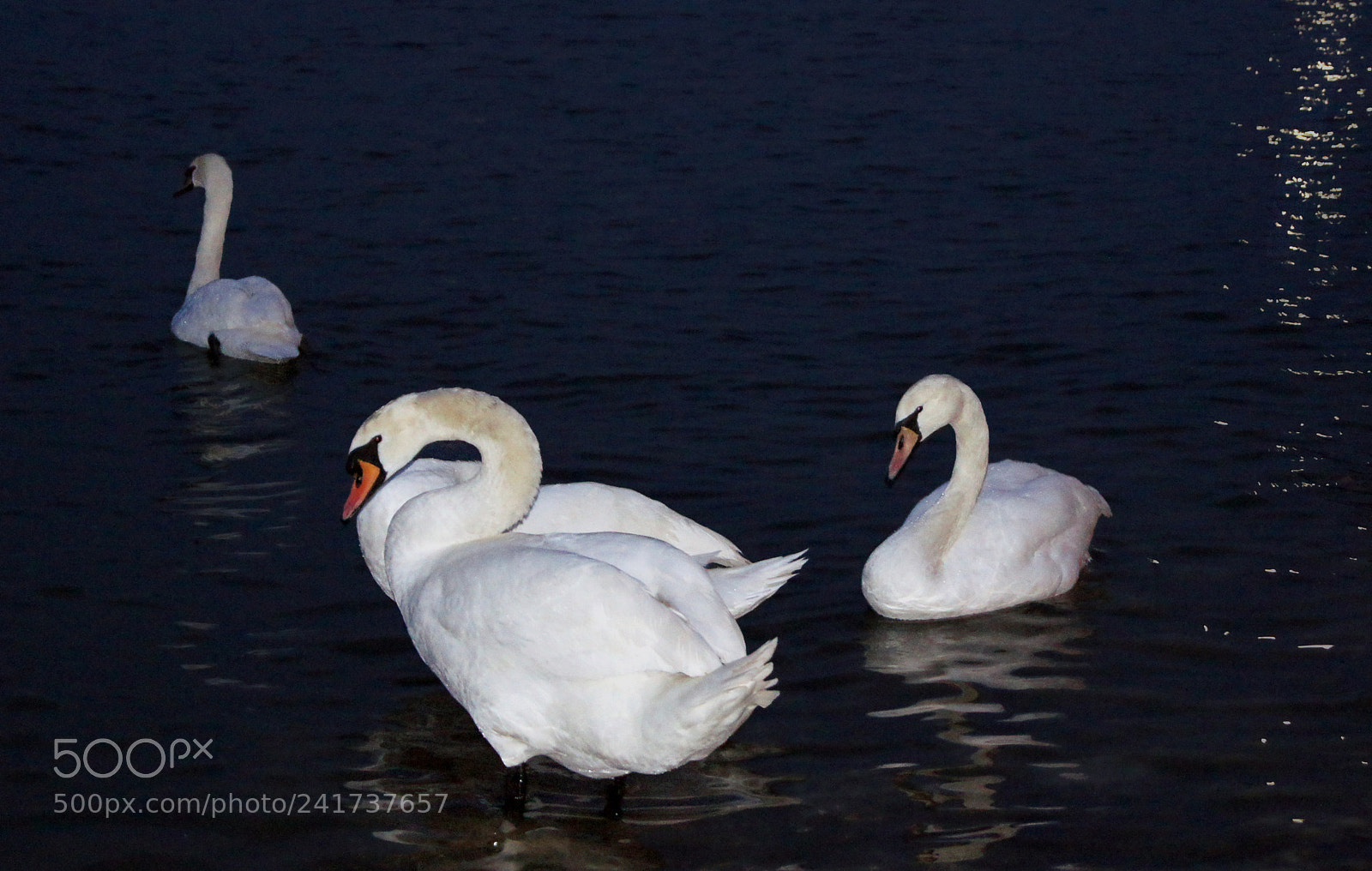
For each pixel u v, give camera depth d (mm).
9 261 21016
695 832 9125
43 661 10828
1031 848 8883
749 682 8469
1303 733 10000
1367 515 13258
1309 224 22828
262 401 16219
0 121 28734
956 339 18141
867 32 37750
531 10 39812
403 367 17328
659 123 29219
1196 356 17359
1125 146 27750
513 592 9312
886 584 11797
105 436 15141
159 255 21703
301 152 27141
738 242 22234
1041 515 12312
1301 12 40250
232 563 12406
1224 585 12141
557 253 21672
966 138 28312
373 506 11625
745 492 13969
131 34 36594
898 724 10242
